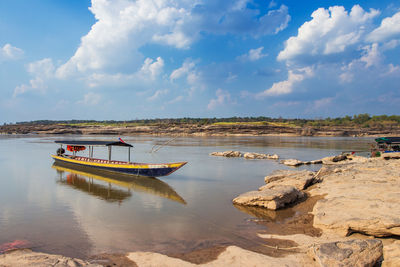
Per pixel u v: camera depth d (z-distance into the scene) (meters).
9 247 11.49
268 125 166.62
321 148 72.06
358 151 62.38
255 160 43.81
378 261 8.76
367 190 15.69
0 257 9.95
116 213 16.28
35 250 11.22
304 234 12.27
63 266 9.16
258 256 10.00
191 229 13.57
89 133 172.38
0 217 15.45
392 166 24.09
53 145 72.81
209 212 16.42
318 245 9.48
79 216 15.70
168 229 13.61
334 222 11.95
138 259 10.06
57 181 26.12
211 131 160.88
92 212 16.48
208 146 76.25
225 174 30.30
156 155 51.34
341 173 22.27
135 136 153.62
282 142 98.62
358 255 8.70
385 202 12.63
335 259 8.55
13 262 9.44
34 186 23.83
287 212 15.88
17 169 33.03
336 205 13.50
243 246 11.41
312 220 13.95
